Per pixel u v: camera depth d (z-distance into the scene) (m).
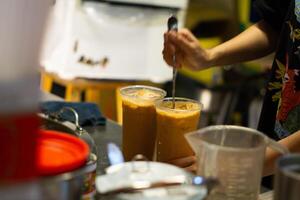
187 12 3.08
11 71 0.60
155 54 2.63
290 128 1.37
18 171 0.61
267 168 0.95
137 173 0.80
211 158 0.85
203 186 0.75
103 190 0.75
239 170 0.85
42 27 0.60
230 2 3.04
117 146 1.23
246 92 2.96
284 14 1.50
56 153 0.79
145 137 1.11
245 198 0.86
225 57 1.46
